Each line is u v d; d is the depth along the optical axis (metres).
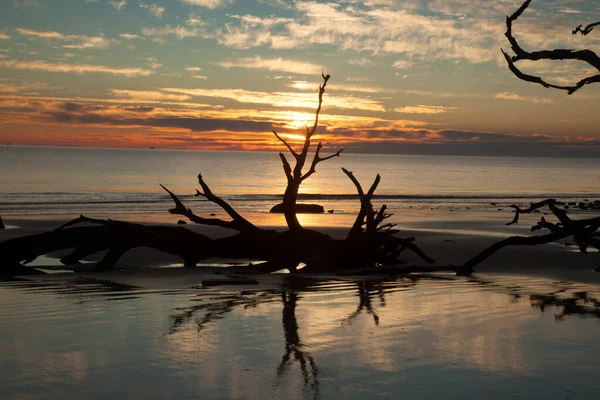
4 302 8.92
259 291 10.30
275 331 7.17
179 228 14.30
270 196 50.22
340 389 5.11
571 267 14.02
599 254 16.27
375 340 6.77
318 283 11.48
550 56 10.72
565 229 13.32
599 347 6.50
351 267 14.32
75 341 6.58
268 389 5.09
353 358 6.04
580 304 9.15
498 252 16.61
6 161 127.44
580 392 5.05
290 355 6.12
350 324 7.60
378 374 5.52
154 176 82.94
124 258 15.73
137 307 8.63
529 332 7.20
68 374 5.40
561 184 83.56
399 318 8.00
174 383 5.20
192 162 171.38
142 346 6.40
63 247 13.58
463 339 6.84
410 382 5.30
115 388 5.05
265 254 14.11
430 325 7.57
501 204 45.66
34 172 83.50
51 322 7.55
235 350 6.30
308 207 36.66
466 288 10.80
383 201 48.31
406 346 6.52
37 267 14.12
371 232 14.48
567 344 6.62
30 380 5.22
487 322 7.78
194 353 6.16
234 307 8.71
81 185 60.62
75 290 10.19
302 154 14.59
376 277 12.48
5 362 5.74
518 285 11.22
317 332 7.14
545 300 9.49
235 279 11.50
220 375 5.45
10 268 13.29
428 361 5.93
